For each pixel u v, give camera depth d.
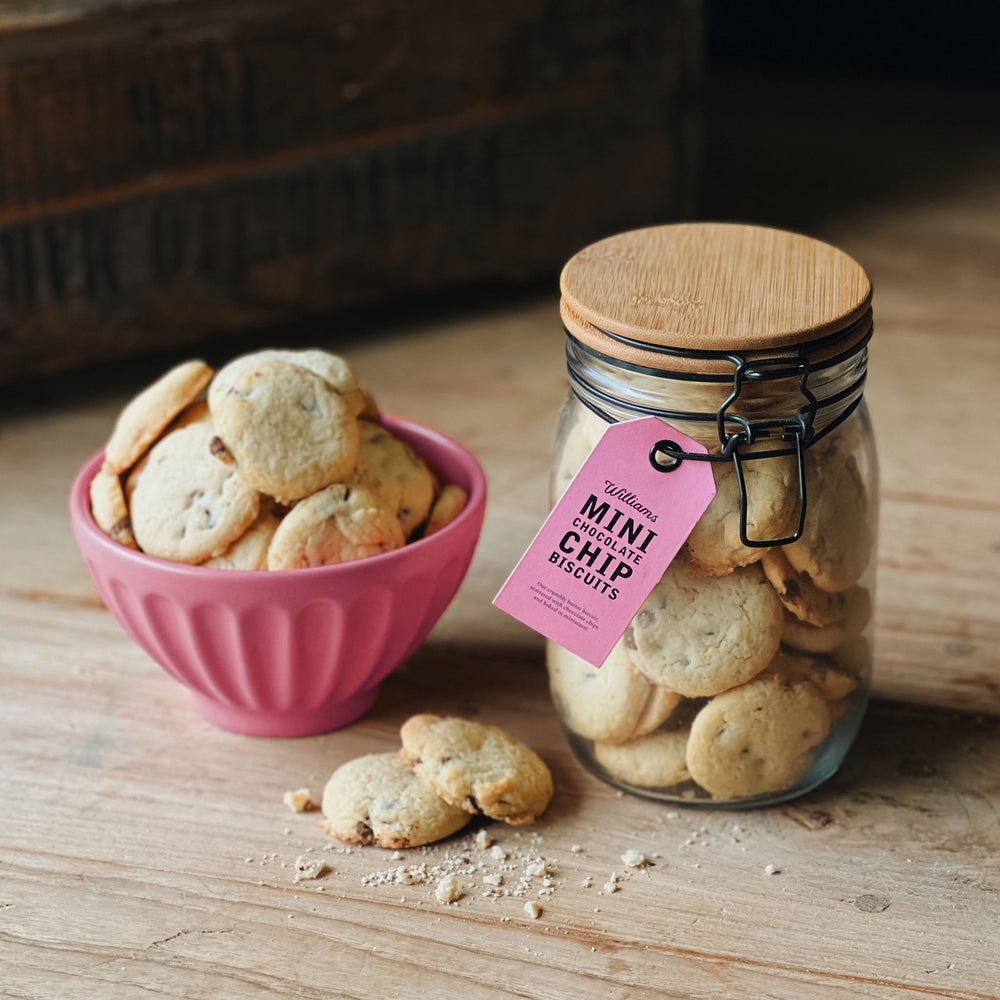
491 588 0.96
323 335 1.27
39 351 1.10
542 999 0.75
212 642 0.81
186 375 0.82
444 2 1.13
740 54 2.04
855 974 0.76
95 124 1.06
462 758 0.80
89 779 0.84
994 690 0.88
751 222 1.49
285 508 0.81
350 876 0.79
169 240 1.11
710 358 0.74
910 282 1.34
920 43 1.98
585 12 1.19
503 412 1.12
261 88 1.10
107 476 0.82
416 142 1.17
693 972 0.76
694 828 0.81
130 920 0.77
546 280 1.38
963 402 1.12
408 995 0.75
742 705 0.79
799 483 0.76
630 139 1.28
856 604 0.80
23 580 0.96
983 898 0.78
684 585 0.78
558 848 0.81
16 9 1.04
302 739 0.86
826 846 0.81
